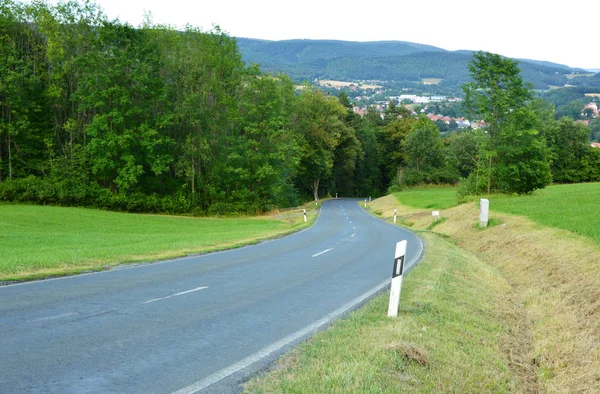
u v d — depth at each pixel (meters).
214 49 61.41
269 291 11.00
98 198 54.22
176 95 59.91
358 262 16.53
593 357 7.23
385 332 7.30
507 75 45.53
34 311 8.33
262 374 5.59
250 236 27.66
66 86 61.19
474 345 7.67
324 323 8.14
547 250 16.34
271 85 62.91
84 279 11.95
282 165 64.69
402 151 125.38
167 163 57.94
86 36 60.66
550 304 10.97
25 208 47.50
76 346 6.45
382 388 5.18
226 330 7.57
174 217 53.19
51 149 58.53
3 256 15.90
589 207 27.94
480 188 49.41
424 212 49.81
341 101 123.62
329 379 5.25
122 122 54.97
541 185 47.81
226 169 59.41
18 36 60.44
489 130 47.09
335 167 106.81
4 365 5.61
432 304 9.58
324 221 44.62
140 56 56.59
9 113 58.31
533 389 6.69
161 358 6.11
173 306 9.12
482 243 23.98
